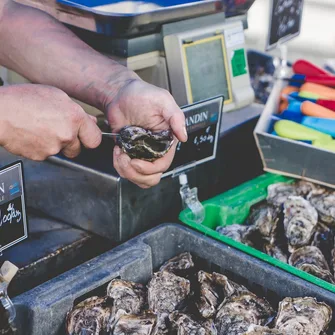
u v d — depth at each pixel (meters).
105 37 1.83
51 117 1.46
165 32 1.87
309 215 1.84
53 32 1.80
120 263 1.58
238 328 1.46
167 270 1.68
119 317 1.42
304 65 2.26
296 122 2.05
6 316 1.31
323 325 1.46
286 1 2.21
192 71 1.94
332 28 6.29
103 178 1.68
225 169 2.04
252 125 2.10
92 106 1.77
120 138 1.53
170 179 1.81
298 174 2.00
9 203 1.50
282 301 1.51
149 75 1.94
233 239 1.72
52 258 1.65
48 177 1.81
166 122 1.58
